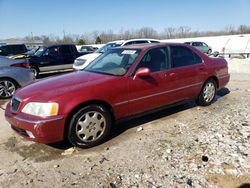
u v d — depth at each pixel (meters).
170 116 5.12
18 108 3.72
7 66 7.51
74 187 2.88
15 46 16.39
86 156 3.59
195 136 4.03
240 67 12.51
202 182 2.85
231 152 3.43
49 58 12.41
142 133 4.30
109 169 3.21
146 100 4.42
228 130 4.18
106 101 3.92
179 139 3.96
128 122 4.84
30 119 3.50
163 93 4.66
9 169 3.33
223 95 6.77
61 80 4.18
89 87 3.81
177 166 3.18
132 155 3.54
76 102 3.62
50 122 3.47
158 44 4.83
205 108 5.58
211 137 3.94
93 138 3.88
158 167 3.19
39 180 3.04
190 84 5.14
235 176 2.92
